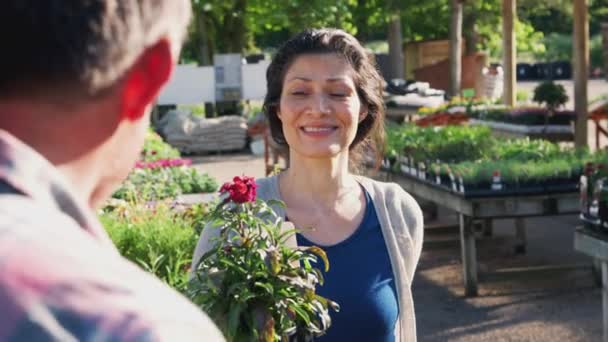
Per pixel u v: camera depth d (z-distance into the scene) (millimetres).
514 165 7590
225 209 2652
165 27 1061
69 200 978
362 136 3172
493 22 27562
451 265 9078
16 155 953
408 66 28734
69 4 966
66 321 868
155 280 964
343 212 2830
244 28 23328
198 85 19656
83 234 960
